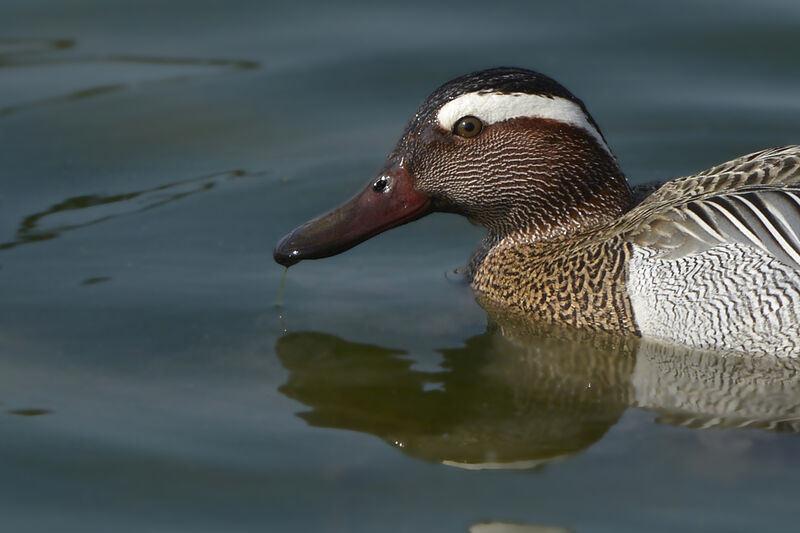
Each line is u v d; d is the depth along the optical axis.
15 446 10.93
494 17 19.66
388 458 10.77
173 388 11.88
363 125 17.38
